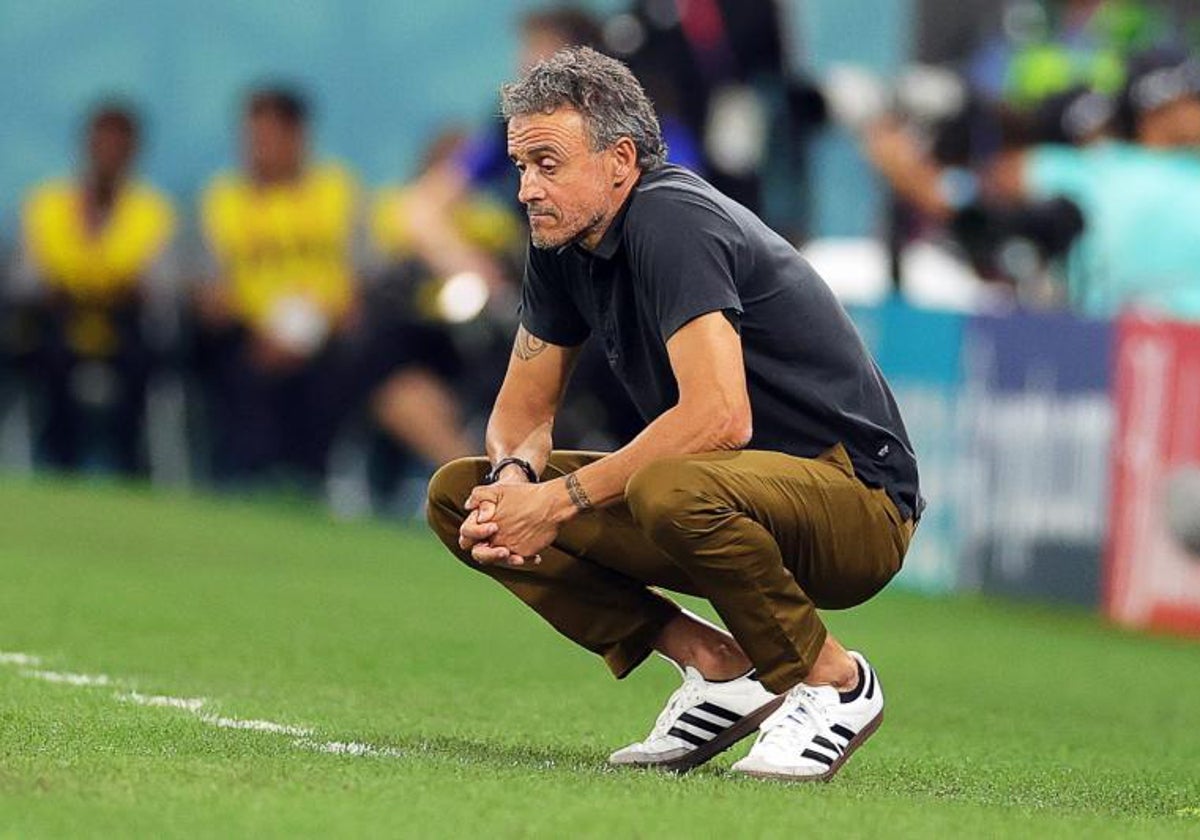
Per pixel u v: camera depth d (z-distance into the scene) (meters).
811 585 17.58
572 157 16.55
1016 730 24.27
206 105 51.97
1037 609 38.31
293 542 41.12
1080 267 42.31
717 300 16.45
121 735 18.03
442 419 46.81
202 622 29.02
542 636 30.20
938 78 46.19
